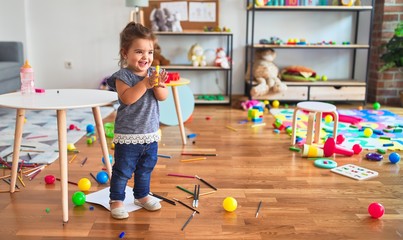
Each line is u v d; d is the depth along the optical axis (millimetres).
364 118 3650
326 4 4289
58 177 2127
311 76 4434
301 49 4613
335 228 1615
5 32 4402
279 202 1856
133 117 1632
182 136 2809
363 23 4551
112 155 2518
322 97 4312
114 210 1682
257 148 2730
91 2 4414
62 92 1887
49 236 1534
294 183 2096
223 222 1658
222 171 2268
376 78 4438
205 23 4414
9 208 1761
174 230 1591
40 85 4578
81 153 2551
